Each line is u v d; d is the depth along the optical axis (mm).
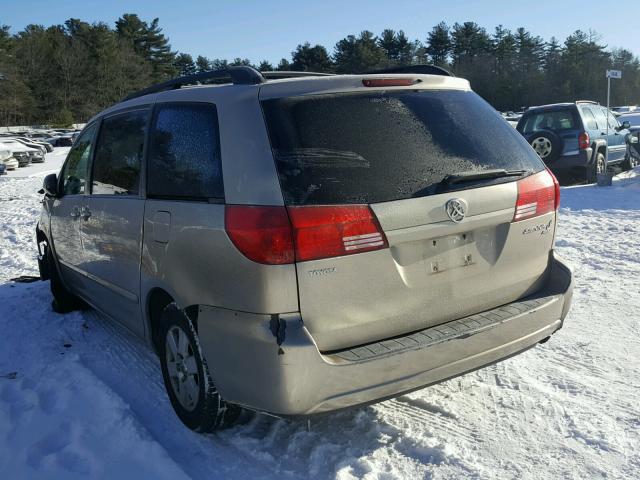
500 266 3311
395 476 2943
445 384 3875
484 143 3322
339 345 2873
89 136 4809
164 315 3506
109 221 4047
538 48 87438
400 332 3023
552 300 3414
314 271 2758
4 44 87000
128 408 3621
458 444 3201
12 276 7355
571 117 12867
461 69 83812
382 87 3172
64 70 89250
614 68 76500
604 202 10547
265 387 2797
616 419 3379
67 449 3275
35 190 19453
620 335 4523
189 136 3318
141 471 3049
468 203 3090
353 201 2828
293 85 3029
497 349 3180
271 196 2777
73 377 4141
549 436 3248
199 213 3049
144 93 4082
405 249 2971
